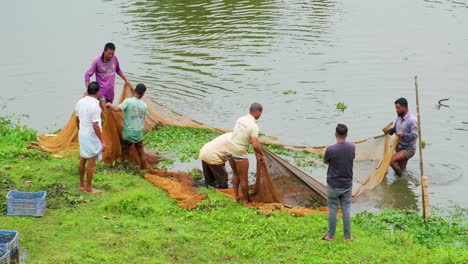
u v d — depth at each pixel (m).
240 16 32.09
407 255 11.37
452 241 12.14
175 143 17.62
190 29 29.83
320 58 25.23
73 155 16.08
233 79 23.16
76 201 13.33
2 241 11.03
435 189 15.10
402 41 27.19
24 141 17.09
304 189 14.08
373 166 16.61
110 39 28.59
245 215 12.94
